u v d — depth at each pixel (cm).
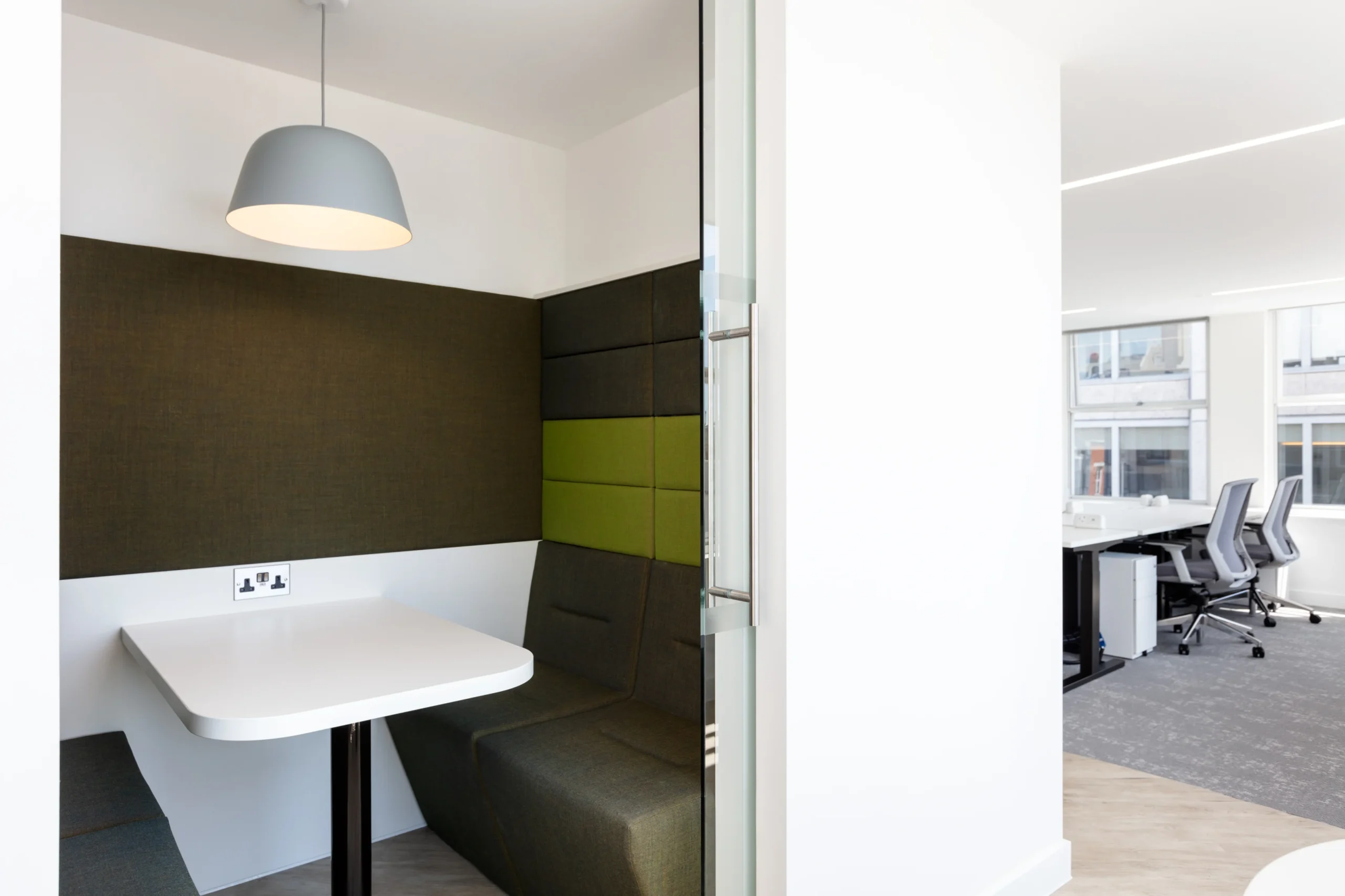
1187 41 226
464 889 238
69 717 218
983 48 213
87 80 226
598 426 290
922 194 195
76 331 220
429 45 245
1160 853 254
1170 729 368
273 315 253
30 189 68
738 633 168
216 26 232
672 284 259
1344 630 578
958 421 206
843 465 175
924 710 194
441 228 296
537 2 222
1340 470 648
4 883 67
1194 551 572
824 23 170
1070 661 499
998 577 218
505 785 210
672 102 286
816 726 168
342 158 183
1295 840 262
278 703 160
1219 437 698
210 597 241
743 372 168
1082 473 798
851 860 176
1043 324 237
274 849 252
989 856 213
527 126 308
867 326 180
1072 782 309
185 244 241
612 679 265
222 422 243
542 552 312
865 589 180
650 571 261
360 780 195
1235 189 358
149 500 230
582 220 326
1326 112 275
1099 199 372
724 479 168
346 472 268
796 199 164
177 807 235
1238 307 660
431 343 288
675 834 181
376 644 207
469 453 298
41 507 68
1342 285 567
